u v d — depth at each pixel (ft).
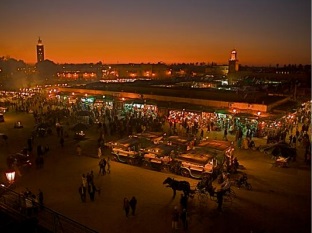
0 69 367.25
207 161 71.56
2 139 111.24
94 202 60.29
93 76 378.12
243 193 63.62
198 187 62.34
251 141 94.79
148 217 54.39
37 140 109.60
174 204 59.36
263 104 113.60
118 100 149.28
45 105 190.60
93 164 82.94
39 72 425.28
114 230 50.16
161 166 78.74
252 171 75.82
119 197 62.49
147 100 143.95
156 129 116.16
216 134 111.96
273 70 270.26
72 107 162.91
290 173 74.54
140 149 82.53
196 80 228.02
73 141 107.34
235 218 53.93
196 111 122.42
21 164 78.38
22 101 203.62
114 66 396.16
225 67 362.94
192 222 52.65
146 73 366.84
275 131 106.32
